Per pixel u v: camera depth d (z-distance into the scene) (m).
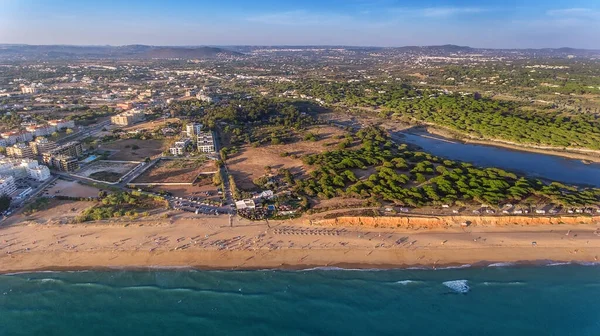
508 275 135.75
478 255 145.00
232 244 148.75
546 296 127.25
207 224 161.62
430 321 117.62
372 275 135.00
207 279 132.38
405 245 149.38
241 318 117.88
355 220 162.62
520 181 194.12
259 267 138.12
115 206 174.38
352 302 124.06
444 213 166.62
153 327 114.50
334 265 139.38
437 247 148.62
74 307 121.12
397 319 118.19
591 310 121.75
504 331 114.56
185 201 183.38
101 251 144.12
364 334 113.06
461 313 120.44
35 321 116.19
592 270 138.62
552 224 162.88
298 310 120.88
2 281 130.25
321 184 194.75
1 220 162.75
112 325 115.06
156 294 126.19
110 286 129.00
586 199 175.00
